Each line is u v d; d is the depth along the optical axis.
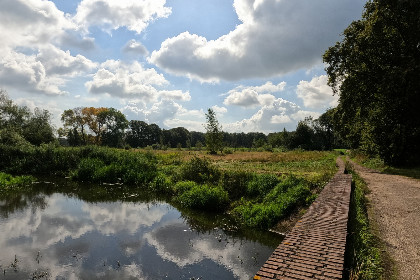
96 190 17.72
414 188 13.93
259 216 10.79
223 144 47.94
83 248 8.34
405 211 9.57
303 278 4.33
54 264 7.29
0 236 9.34
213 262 7.44
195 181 17.17
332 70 24.92
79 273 6.81
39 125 43.84
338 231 6.51
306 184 13.66
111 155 24.16
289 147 78.88
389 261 5.82
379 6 21.48
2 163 24.17
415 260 5.86
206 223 11.11
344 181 13.80
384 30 21.31
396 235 7.30
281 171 20.19
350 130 34.97
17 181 19.11
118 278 6.56
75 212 12.60
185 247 8.49
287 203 11.56
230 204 13.27
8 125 39.78
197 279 6.53
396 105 22.84
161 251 8.17
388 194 12.39
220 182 15.45
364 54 22.70
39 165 23.88
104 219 11.51
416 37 20.69
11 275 6.70
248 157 35.62
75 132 76.06
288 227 10.17
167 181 17.52
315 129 94.81
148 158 27.09
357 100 24.75
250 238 9.40
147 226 10.59
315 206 8.96
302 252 5.30
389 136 24.05
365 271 5.25
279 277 4.37
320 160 32.34
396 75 20.38
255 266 7.20
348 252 6.27
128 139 102.44
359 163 31.48
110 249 8.29
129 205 14.11
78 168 22.03
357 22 23.61
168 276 6.68
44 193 16.89
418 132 22.77
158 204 14.34
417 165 23.22
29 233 9.67
